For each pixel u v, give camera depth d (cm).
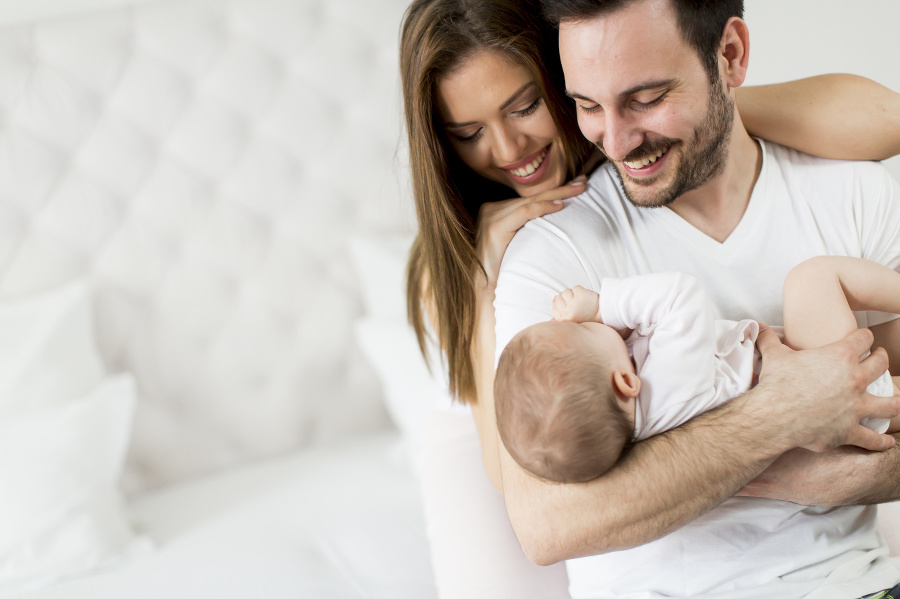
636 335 118
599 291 124
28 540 201
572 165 144
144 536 216
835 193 128
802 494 109
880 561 117
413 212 269
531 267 125
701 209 127
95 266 248
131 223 250
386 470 237
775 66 159
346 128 264
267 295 262
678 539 115
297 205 263
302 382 268
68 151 243
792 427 103
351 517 212
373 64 264
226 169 256
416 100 132
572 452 105
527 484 112
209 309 257
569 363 108
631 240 130
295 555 197
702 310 109
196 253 255
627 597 118
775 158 131
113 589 192
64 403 227
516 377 112
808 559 113
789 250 127
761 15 159
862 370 106
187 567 198
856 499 109
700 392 108
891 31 139
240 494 238
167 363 255
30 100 239
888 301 120
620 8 103
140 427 253
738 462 102
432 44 127
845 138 125
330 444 270
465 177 152
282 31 256
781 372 108
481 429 151
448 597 145
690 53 108
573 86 111
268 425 266
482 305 138
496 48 126
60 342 231
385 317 250
